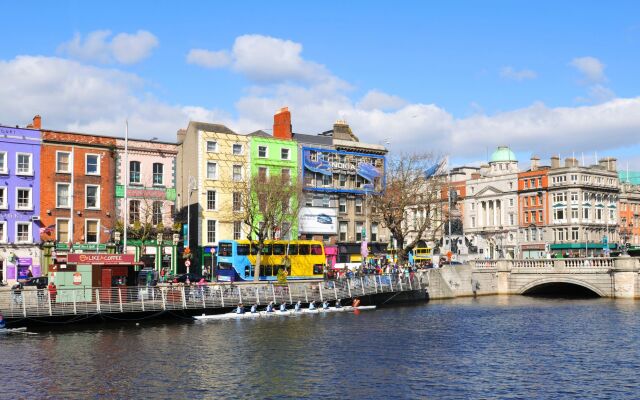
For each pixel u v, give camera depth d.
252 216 67.44
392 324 51.72
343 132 94.06
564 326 50.81
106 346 40.09
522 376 33.50
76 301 46.59
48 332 44.72
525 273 79.81
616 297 72.12
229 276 64.75
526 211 131.62
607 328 49.50
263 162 80.56
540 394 30.14
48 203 63.84
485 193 139.50
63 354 37.50
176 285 52.47
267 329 48.00
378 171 89.69
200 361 36.34
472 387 31.25
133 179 69.25
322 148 86.44
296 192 74.19
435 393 30.16
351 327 49.75
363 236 83.06
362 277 65.50
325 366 35.47
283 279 59.25
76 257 48.22
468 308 64.81
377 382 32.06
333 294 62.19
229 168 77.94
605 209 129.25
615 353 39.44
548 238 126.50
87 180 66.06
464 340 44.09
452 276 77.00
